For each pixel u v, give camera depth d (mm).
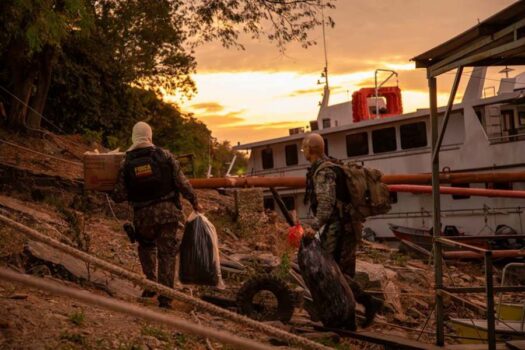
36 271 6734
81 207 11594
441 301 6223
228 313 3930
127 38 22125
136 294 7242
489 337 5117
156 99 37938
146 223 6711
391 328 8328
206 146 43688
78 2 10867
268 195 26844
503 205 21234
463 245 5668
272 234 12680
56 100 23359
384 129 23859
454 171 22125
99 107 24422
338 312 6359
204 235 6898
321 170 6305
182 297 4047
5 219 4281
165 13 19969
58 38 11453
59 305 5629
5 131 16984
